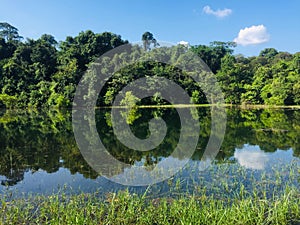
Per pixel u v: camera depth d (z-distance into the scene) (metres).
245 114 33.34
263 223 5.96
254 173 9.83
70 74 49.09
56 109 45.00
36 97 48.47
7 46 64.62
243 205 6.49
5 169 11.22
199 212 6.22
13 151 14.55
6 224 6.27
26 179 9.86
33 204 7.46
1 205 7.40
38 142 16.97
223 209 6.48
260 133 18.78
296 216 6.32
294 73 51.34
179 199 7.29
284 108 41.94
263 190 8.07
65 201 7.57
